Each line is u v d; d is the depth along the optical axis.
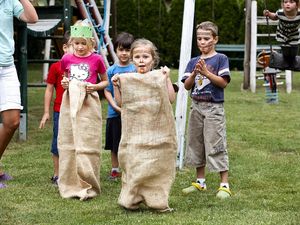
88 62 5.80
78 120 5.49
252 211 4.94
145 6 22.72
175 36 22.53
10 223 4.64
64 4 9.92
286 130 9.22
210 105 5.62
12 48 5.30
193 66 5.77
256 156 7.34
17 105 5.31
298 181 6.09
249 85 15.25
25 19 5.36
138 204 4.97
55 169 6.12
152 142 4.85
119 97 4.98
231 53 22.61
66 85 5.61
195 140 5.74
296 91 15.02
